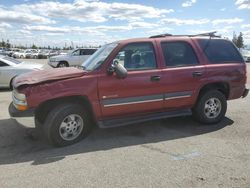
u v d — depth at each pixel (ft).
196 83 19.39
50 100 16.10
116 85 17.08
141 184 12.09
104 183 12.23
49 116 16.21
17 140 17.72
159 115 18.85
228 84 20.59
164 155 15.17
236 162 14.16
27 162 14.51
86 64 18.76
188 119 21.98
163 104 18.71
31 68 36.68
